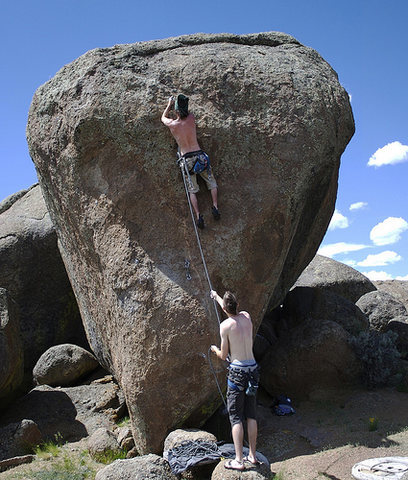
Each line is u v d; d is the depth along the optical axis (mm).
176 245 7211
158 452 6812
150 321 6945
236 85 7543
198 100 7484
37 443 7586
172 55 7930
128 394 6980
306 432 7258
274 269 7324
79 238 8047
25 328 11992
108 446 7051
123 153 7469
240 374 5527
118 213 7445
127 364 7043
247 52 8070
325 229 9812
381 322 12594
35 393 9156
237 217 7215
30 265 12219
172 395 6793
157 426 6773
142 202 7398
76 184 7750
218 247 7137
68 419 8398
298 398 8820
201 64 7656
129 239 7328
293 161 7355
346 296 14914
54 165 8031
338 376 8930
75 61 8086
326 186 8219
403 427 7016
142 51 7949
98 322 8438
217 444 6363
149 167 7402
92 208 7625
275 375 9000
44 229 12305
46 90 8234
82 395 8969
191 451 6078
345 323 10734
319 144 7496
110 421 8312
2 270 12047
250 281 7195
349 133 8172
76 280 9031
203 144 7363
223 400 6652
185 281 7047
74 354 9906
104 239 7484
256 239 7207
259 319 7270
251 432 5594
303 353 8930
